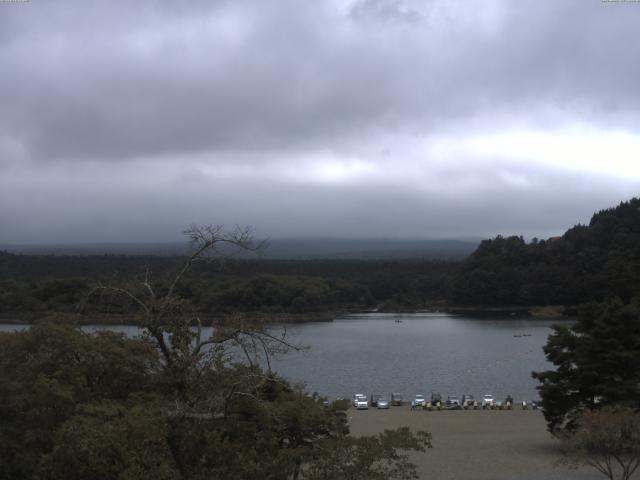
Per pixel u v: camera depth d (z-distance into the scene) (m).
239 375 20.55
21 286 131.25
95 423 20.72
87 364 30.20
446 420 71.19
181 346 20.27
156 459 19.53
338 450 21.55
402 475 23.25
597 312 53.41
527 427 65.81
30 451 26.44
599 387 49.38
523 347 148.00
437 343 156.00
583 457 38.22
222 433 20.81
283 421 27.11
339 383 105.19
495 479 43.97
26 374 29.47
